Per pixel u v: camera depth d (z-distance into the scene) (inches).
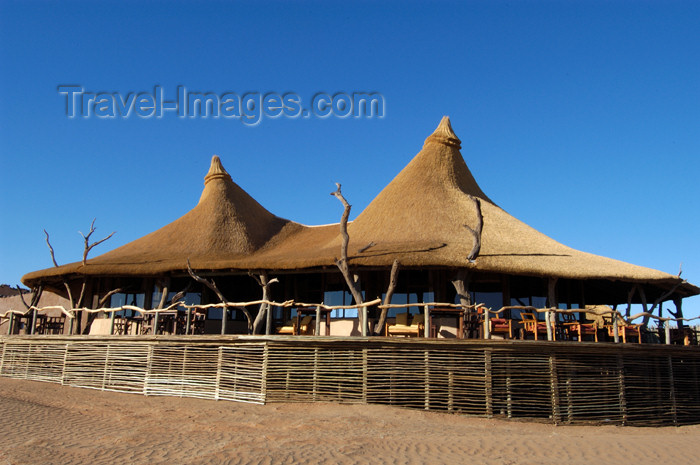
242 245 1163.9
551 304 827.4
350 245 960.9
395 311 884.6
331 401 683.4
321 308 780.6
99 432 556.4
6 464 441.4
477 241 815.1
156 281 1002.7
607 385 700.7
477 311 754.8
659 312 1072.2
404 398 676.1
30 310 1050.7
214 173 1385.3
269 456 470.0
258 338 707.4
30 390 788.6
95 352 844.6
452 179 1149.1
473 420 645.9
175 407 676.1
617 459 498.0
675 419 730.8
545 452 510.0
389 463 461.4
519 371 677.3
